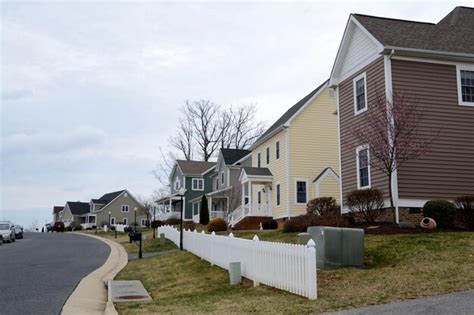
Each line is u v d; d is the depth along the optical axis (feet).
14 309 30.50
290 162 102.58
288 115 112.27
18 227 130.00
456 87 62.69
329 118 107.45
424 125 60.18
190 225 134.00
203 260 54.44
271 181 110.93
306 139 104.73
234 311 27.96
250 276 38.60
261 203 117.08
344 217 61.46
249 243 39.17
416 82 61.21
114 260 64.59
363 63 66.69
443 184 59.62
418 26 68.54
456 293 28.17
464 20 72.69
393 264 38.22
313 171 103.81
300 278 30.86
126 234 151.12
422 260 37.42
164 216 186.19
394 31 65.00
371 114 59.16
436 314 23.57
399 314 24.07
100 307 32.68
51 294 36.40
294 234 59.62
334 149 106.22
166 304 32.07
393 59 61.16
